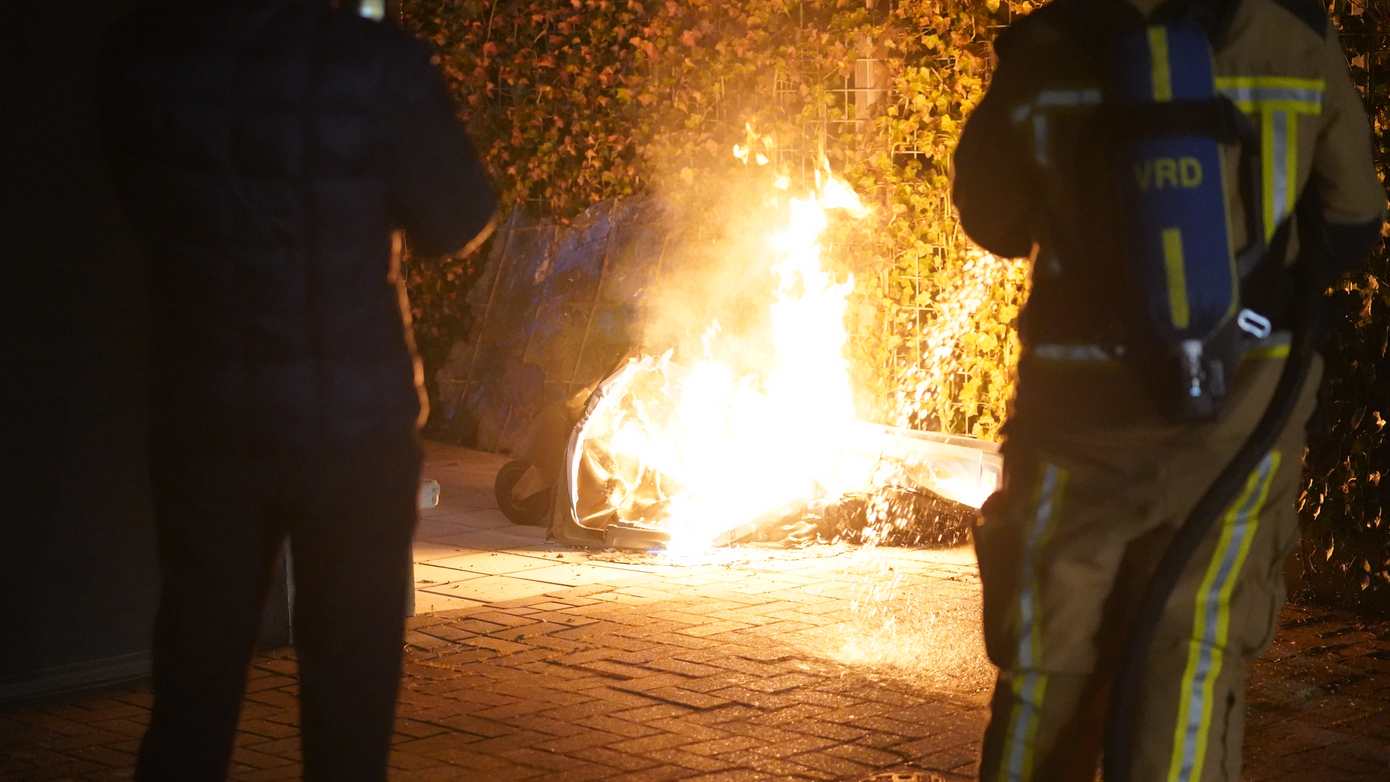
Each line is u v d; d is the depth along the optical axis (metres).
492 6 11.54
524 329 11.23
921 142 9.12
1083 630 3.04
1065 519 3.01
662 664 5.68
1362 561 6.57
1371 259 6.45
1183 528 2.90
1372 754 4.73
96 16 5.22
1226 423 2.91
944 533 7.87
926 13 8.98
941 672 5.57
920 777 4.46
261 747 4.76
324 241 3.04
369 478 3.11
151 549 5.47
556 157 11.30
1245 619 3.02
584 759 4.64
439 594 6.88
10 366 5.14
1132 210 2.78
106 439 5.35
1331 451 6.62
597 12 10.91
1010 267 8.65
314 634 3.20
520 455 8.34
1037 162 2.96
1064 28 2.95
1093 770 3.22
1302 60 2.92
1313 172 3.02
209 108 3.00
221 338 3.05
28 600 5.21
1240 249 2.89
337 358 3.07
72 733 4.94
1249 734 4.93
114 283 5.32
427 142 3.11
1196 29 2.86
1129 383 2.90
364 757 3.19
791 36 9.67
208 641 3.14
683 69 10.33
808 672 5.57
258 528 3.15
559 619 6.39
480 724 4.99
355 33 3.09
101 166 5.26
